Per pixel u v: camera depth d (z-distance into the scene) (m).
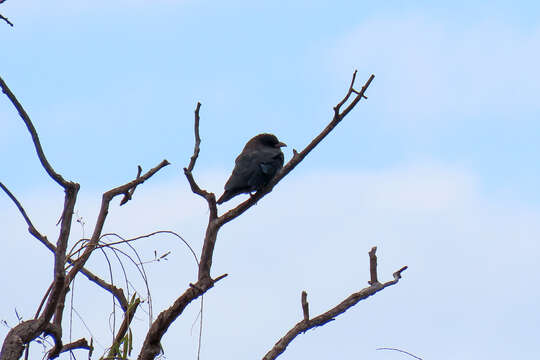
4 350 9.48
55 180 10.09
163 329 10.82
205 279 11.36
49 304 9.91
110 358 9.87
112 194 11.80
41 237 10.96
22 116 9.80
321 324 11.45
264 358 11.00
